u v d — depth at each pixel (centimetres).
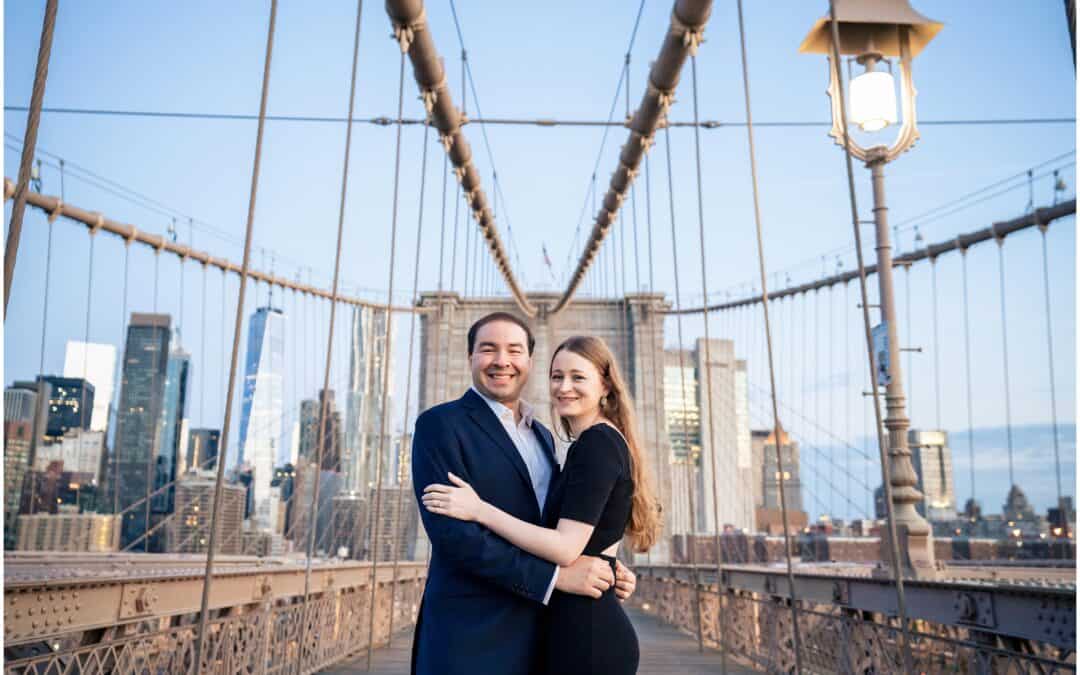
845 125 289
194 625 433
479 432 198
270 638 557
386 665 740
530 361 213
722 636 532
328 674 684
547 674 187
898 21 757
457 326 3672
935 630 458
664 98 907
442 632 185
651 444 3541
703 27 655
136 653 373
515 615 187
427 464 193
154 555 1337
